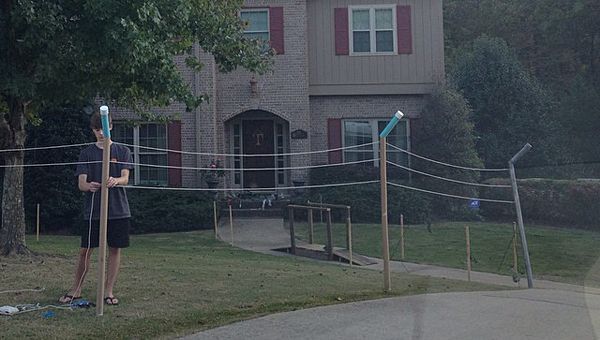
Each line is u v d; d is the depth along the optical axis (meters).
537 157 26.14
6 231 11.68
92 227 8.02
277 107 23.58
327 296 9.23
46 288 8.97
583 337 7.48
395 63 24.19
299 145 23.52
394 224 20.95
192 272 10.60
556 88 33.97
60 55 10.66
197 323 7.76
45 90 11.62
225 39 13.09
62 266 10.62
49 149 20.19
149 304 8.32
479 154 25.98
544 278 13.30
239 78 23.50
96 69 11.12
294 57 23.61
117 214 8.07
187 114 22.91
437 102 22.95
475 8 40.44
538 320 8.26
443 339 7.39
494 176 25.25
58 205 20.17
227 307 8.38
